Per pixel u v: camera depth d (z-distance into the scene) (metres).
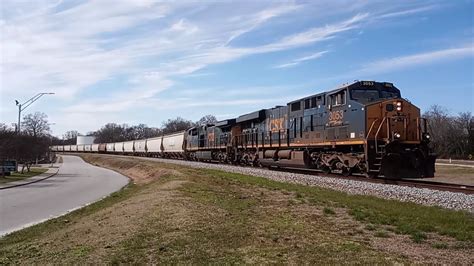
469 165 56.84
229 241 9.37
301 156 29.67
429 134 22.86
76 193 31.64
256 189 20.72
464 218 11.76
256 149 38.81
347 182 21.02
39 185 39.34
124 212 14.98
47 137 98.81
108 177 51.72
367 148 21.97
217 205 15.24
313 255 8.12
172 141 74.25
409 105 22.50
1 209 22.58
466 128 85.12
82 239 11.04
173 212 13.30
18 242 12.98
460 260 7.98
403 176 21.77
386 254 8.24
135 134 183.50
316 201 15.86
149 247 9.20
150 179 41.03
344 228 11.04
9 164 52.38
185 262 8.00
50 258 9.32
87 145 148.50
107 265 8.12
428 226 10.87
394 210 13.13
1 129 61.44
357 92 23.98
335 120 25.34
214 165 43.84
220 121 50.97
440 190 18.41
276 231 10.32
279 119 33.88
